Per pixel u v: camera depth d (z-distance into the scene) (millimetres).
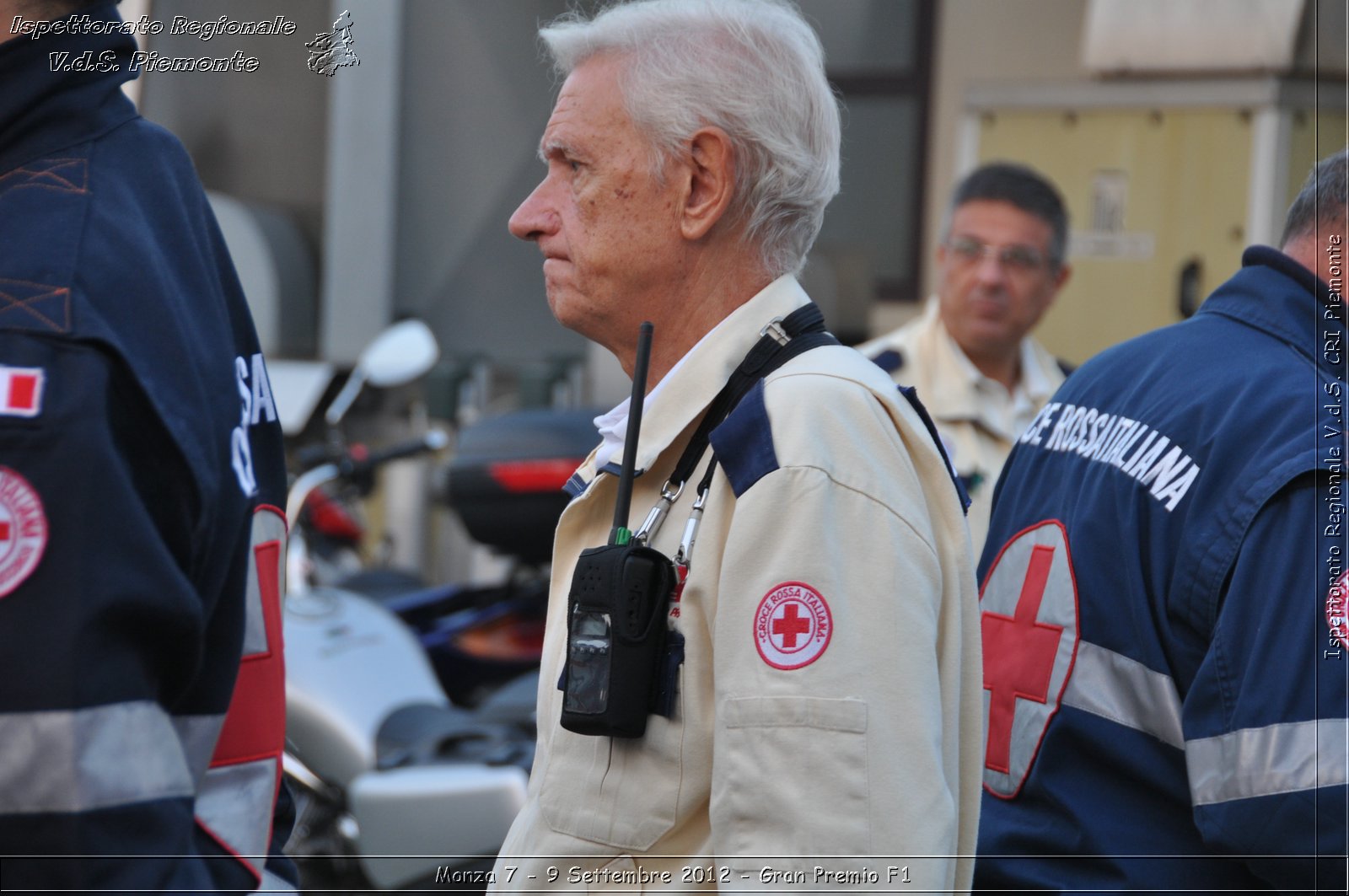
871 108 16781
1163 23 12188
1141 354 4129
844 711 2967
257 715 2982
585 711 3172
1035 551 4047
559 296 3592
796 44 3553
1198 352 3936
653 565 3186
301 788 7785
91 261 2615
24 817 2430
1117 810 3721
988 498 7746
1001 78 16250
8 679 2416
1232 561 3508
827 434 3160
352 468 9305
